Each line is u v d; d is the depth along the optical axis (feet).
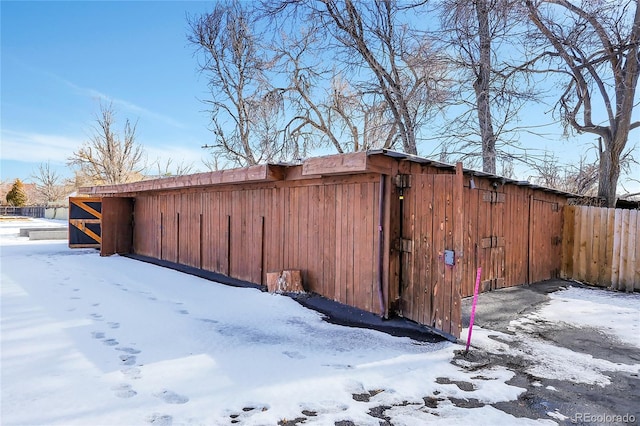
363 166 13.96
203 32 59.88
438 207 13.05
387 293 14.82
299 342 12.38
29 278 22.95
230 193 24.76
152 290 20.16
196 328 13.70
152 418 7.67
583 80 28.91
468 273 18.88
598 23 26.35
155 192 33.27
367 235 15.87
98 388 8.92
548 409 8.33
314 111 50.62
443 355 11.35
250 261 22.84
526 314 16.30
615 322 15.19
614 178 29.55
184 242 29.32
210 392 8.83
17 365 10.16
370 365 10.53
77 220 38.34
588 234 24.58
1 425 7.23
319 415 7.97
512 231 21.93
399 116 40.47
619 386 9.53
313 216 18.86
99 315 15.08
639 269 21.84
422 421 7.75
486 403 8.56
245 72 58.39
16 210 145.18
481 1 28.71
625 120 28.43
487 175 18.44
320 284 18.33
